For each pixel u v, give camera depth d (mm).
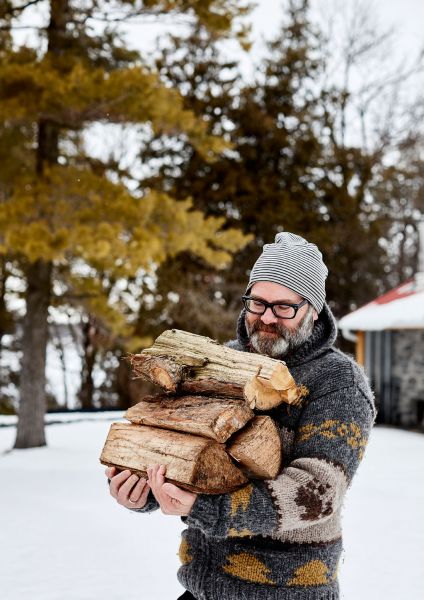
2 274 11555
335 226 19156
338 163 19484
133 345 9891
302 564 1518
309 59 20156
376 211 20625
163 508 1396
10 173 7836
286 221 17859
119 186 7789
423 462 8492
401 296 13266
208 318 15672
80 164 10758
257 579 1522
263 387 1491
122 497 1502
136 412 1566
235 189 17625
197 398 1532
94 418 13711
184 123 7961
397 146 21219
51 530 5234
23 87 7445
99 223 7363
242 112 18391
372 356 12953
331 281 19094
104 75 7578
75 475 7391
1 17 8438
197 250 8570
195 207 17578
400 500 6297
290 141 18844
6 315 16500
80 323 19312
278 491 1367
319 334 1731
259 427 1450
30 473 7449
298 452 1508
